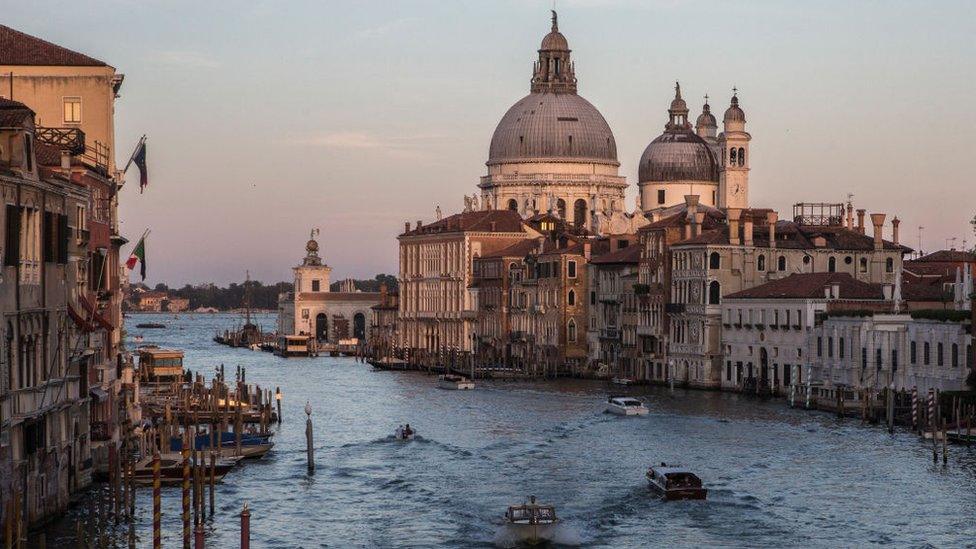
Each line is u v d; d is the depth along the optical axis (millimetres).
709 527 84625
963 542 80500
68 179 77438
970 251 182625
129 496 83000
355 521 86938
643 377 188250
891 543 80312
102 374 86938
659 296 183875
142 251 92688
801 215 195500
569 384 188875
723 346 172375
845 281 157875
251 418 137125
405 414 147250
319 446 119750
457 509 90438
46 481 71938
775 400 155750
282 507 91000
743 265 173875
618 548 79688
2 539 62156
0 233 63531
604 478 101312
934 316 128750
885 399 133000
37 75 91250
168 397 147125
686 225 183000
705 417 137875
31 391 67875
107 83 92188
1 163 66188
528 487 97875
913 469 102438
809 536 82125
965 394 119688
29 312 67688
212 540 80250
